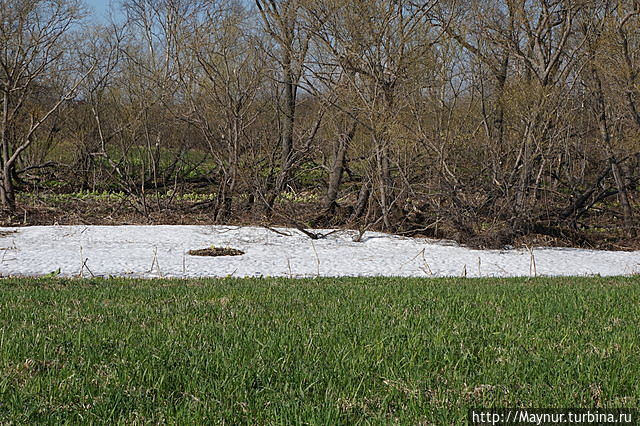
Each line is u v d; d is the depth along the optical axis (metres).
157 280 11.98
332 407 4.71
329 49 21.11
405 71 20.25
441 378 5.45
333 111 22.11
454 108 21.44
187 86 22.98
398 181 21.31
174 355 5.96
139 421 4.53
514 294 9.88
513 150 21.50
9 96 27.00
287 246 18.58
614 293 9.99
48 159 34.81
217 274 14.29
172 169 30.03
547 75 21.28
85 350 6.12
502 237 19.95
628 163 24.47
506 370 5.63
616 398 4.99
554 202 23.66
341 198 26.52
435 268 15.84
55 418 4.53
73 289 10.32
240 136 22.72
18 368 5.55
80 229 20.20
